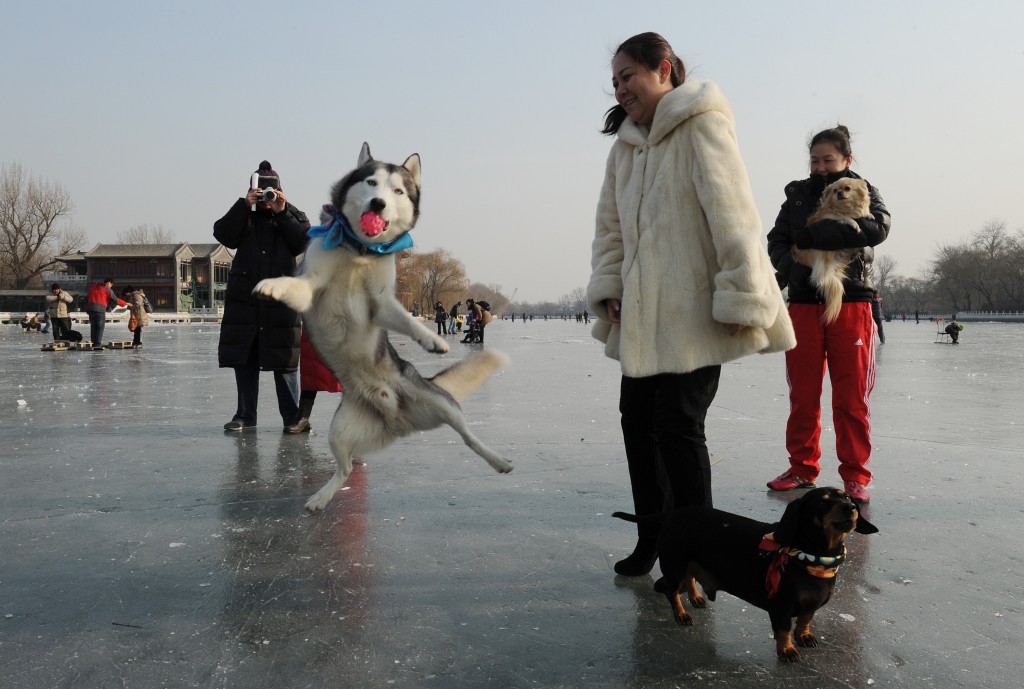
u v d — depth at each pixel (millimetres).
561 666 2312
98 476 4848
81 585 2963
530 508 4109
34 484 4617
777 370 15180
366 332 3672
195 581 3021
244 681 2197
